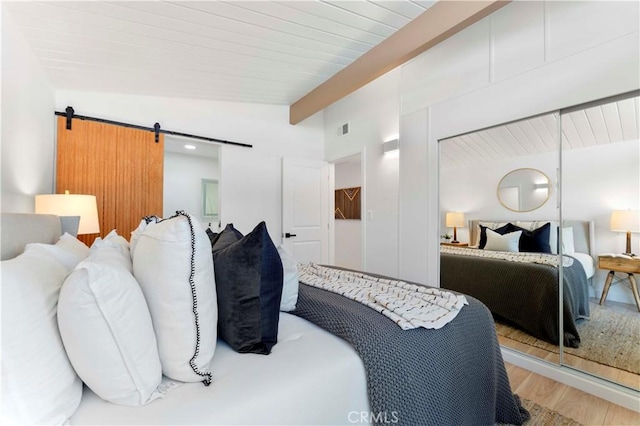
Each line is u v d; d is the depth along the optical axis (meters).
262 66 2.80
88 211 2.32
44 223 1.44
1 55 1.69
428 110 2.87
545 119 2.08
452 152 2.69
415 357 1.04
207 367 0.87
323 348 1.05
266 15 2.04
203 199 5.72
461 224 2.64
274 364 0.93
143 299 0.80
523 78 2.14
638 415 1.59
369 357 1.01
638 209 1.75
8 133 1.78
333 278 1.78
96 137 2.92
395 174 3.41
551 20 1.99
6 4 1.70
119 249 1.07
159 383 0.80
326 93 3.28
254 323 1.02
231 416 0.72
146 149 3.20
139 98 3.19
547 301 2.13
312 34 2.32
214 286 0.94
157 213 3.25
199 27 2.09
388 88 3.52
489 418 1.29
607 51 1.75
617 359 1.84
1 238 0.99
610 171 1.84
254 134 3.98
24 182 2.05
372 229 3.69
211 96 3.49
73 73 2.54
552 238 2.10
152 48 2.30
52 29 1.96
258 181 4.02
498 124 2.31
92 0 1.73
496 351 1.42
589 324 1.95
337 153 4.33
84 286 0.68
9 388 0.60
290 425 0.80
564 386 1.89
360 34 2.36
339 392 0.92
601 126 1.84
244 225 3.90
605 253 1.88
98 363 0.70
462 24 1.99
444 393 1.08
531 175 2.19
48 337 0.68
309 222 4.36
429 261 2.88
